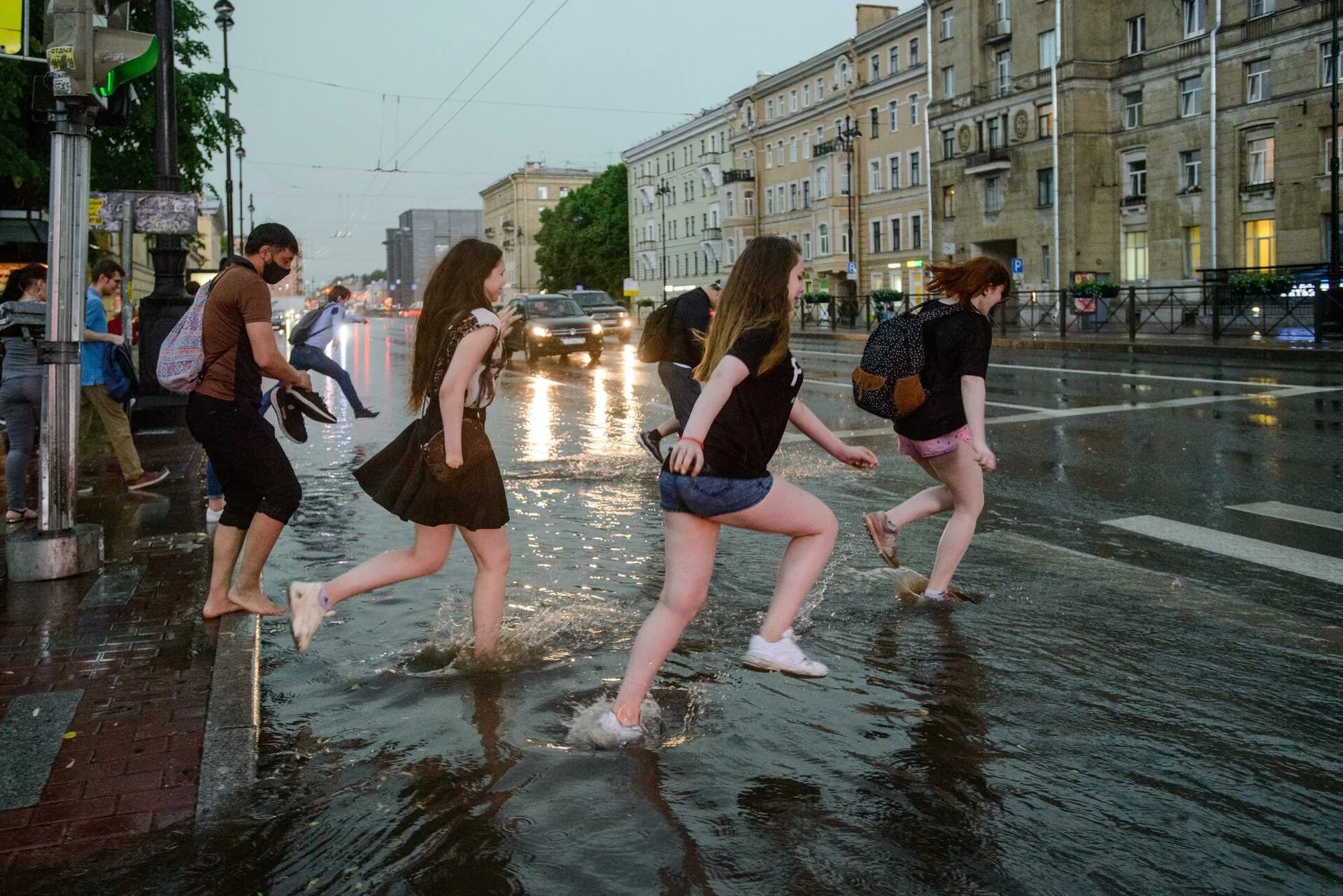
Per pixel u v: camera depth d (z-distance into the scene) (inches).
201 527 269.1
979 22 1988.2
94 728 139.3
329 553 251.4
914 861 105.6
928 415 195.9
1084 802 117.8
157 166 544.7
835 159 2495.1
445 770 128.1
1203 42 1588.3
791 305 136.3
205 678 158.1
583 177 5093.5
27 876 103.9
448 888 101.8
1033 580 213.8
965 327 191.6
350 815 116.7
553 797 120.3
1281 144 1487.5
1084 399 569.3
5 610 193.9
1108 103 1776.6
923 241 2245.3
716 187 3189.0
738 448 134.6
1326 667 160.9
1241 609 192.7
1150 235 1707.7
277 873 104.7
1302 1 1443.2
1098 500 308.3
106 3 221.0
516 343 1049.5
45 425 217.2
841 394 636.1
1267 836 109.9
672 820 114.4
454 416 154.8
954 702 147.8
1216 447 398.3
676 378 261.3
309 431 518.3
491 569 168.1
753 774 125.5
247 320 183.3
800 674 147.9
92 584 211.9
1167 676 157.2
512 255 5123.0
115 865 106.3
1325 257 1443.2
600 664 166.1
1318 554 241.1
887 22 2298.2
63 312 216.8
